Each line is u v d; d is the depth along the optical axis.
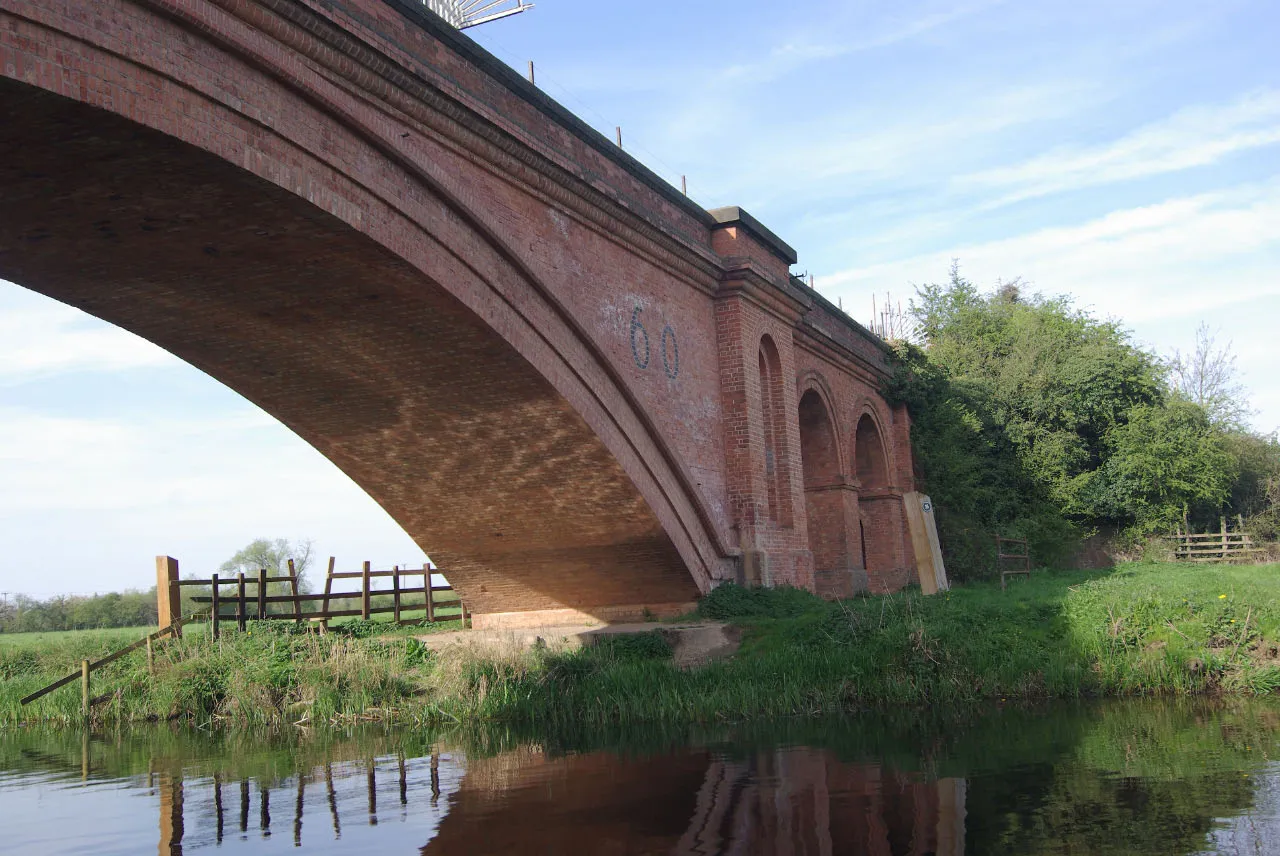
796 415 22.33
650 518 17.84
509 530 19.45
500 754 12.05
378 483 19.11
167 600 20.06
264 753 13.25
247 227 11.32
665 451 17.88
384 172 12.05
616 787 9.77
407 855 7.80
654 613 19.95
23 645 26.41
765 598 19.25
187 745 14.51
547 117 15.59
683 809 8.77
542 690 15.40
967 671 14.40
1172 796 8.29
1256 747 10.01
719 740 12.16
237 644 18.62
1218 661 13.98
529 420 16.31
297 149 10.87
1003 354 35.72
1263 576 20.39
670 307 18.50
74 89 8.56
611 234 16.66
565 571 20.02
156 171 10.02
